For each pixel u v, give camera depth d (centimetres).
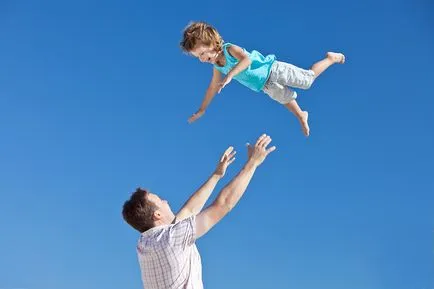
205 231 303
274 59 500
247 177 309
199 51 480
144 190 331
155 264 300
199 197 344
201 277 312
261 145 314
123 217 328
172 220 328
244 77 489
